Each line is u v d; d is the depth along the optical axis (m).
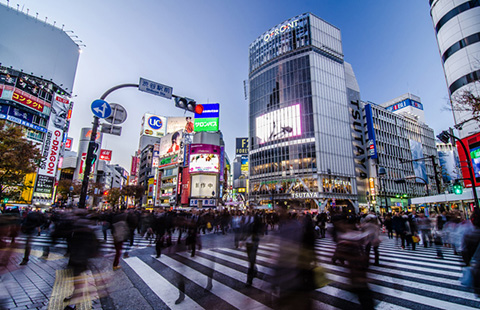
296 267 3.45
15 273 6.35
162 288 5.47
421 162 68.00
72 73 49.22
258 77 61.50
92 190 61.59
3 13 39.50
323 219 16.34
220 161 49.69
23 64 40.97
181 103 10.96
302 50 55.91
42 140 40.81
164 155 62.31
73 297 4.23
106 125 9.78
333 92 54.84
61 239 12.55
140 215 15.89
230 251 10.24
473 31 26.28
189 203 45.47
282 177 51.69
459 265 7.93
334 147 51.38
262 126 57.84
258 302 4.65
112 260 8.24
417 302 4.71
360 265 3.77
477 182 24.30
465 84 26.23
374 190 53.38
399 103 87.94
